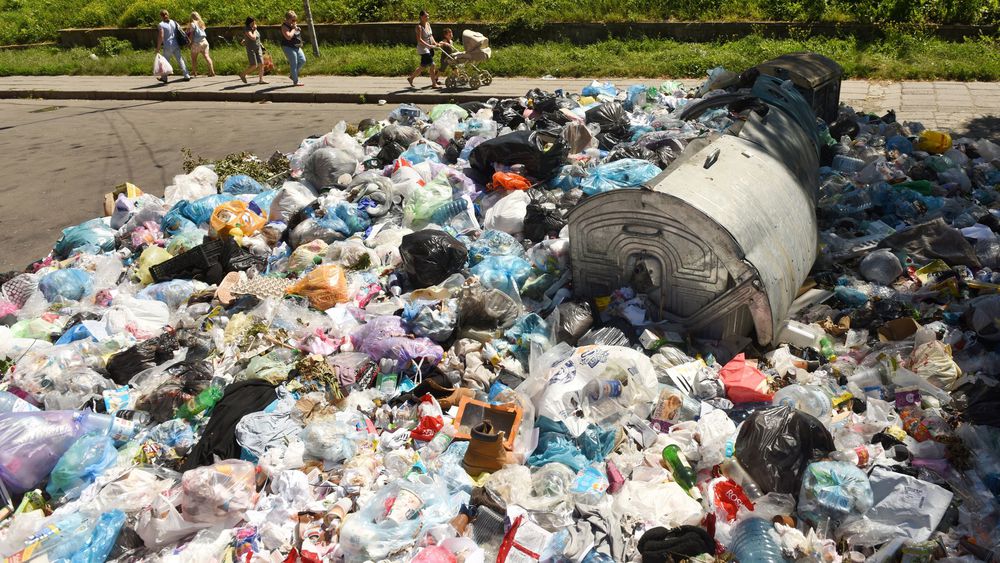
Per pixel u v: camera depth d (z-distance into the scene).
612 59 14.62
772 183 5.66
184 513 4.05
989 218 6.67
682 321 5.38
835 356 5.23
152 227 7.98
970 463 4.16
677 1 15.84
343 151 8.71
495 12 17.55
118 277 7.21
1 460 4.37
